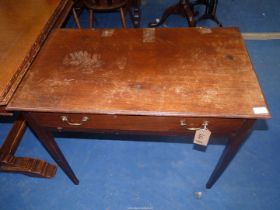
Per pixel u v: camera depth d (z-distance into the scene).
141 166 1.53
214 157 1.54
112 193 1.42
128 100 0.90
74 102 0.91
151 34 1.20
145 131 1.01
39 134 1.06
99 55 1.11
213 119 0.89
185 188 1.41
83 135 1.70
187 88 0.93
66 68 1.05
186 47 1.12
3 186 1.48
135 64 1.05
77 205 1.39
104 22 2.70
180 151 1.58
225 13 2.70
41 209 1.38
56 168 1.55
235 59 1.04
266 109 0.84
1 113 1.02
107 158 1.58
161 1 3.00
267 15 2.63
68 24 2.68
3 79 0.96
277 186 1.38
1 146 1.57
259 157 1.51
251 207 1.31
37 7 1.34
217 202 1.35
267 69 2.02
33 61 1.10
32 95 0.94
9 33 1.18
